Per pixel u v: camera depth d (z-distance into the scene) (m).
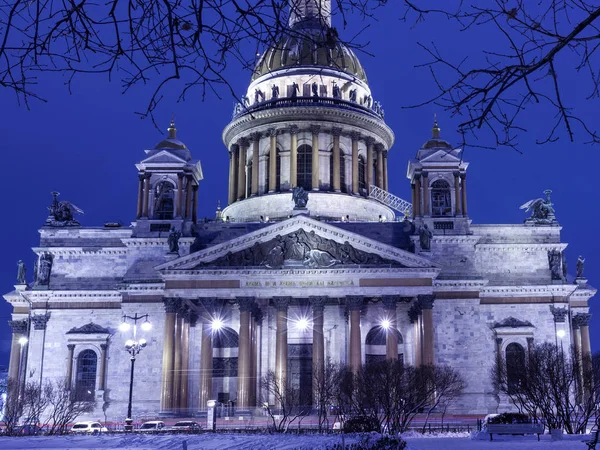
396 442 33.78
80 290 91.25
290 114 111.62
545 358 67.44
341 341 87.50
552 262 92.94
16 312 96.75
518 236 94.25
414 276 83.06
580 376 69.62
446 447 42.47
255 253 84.31
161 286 88.12
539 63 7.87
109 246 94.06
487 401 84.81
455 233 91.94
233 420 76.75
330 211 108.00
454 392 74.38
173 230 90.88
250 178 114.94
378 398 64.31
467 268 90.38
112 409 86.38
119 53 7.89
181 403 82.44
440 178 94.88
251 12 7.99
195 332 87.31
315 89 113.75
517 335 88.56
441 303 87.69
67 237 95.06
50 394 74.75
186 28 7.96
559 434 47.84
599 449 38.62
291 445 41.47
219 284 83.19
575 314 98.38
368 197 112.62
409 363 87.06
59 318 91.00
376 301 87.31
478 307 87.62
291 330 90.06
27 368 89.00
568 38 7.66
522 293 90.88
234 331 89.69
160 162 95.69
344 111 112.06
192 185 99.25
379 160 117.75
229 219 112.06
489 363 87.19
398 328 89.44
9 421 67.25
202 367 83.00
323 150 112.19
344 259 83.81
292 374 88.62
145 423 69.88
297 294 82.88
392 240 94.31
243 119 112.88
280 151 112.94
